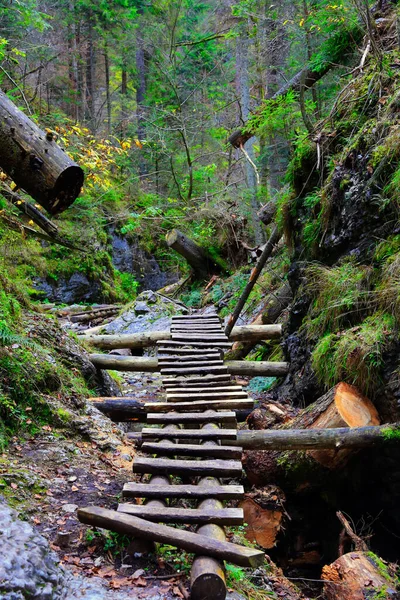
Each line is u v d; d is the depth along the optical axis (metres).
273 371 7.20
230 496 3.33
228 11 14.91
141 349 9.96
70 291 14.34
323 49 8.31
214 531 3.00
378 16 7.60
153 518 3.09
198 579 2.60
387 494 4.89
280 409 5.93
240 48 12.85
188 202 15.50
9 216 6.15
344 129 6.75
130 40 19.20
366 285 5.65
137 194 18.52
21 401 4.66
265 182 14.40
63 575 2.64
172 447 3.98
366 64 7.25
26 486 3.66
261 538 4.67
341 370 5.26
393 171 5.66
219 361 6.76
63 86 18.88
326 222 6.54
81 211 15.48
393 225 5.64
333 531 4.98
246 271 12.95
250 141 13.87
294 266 7.33
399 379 4.80
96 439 4.77
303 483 4.88
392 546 4.92
